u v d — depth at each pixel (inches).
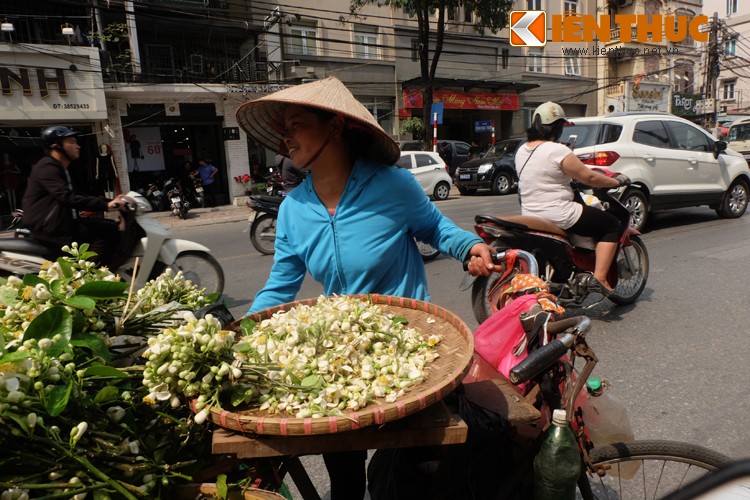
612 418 73.6
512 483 64.6
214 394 46.6
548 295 70.7
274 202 295.9
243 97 631.2
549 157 154.9
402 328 62.1
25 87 497.0
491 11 635.5
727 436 108.2
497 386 64.1
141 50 617.0
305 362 51.6
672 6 1085.1
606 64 1033.5
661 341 156.5
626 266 177.9
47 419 44.7
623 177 160.2
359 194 70.9
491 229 154.4
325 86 68.8
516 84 876.6
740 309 180.2
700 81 1165.7
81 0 553.6
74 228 176.6
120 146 577.6
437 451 67.4
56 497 42.8
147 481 46.5
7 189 534.6
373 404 48.1
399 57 788.0
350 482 73.4
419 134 733.9
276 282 78.8
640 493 83.0
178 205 522.0
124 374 48.5
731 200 350.6
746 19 1373.0
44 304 53.2
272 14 611.5
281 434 43.1
